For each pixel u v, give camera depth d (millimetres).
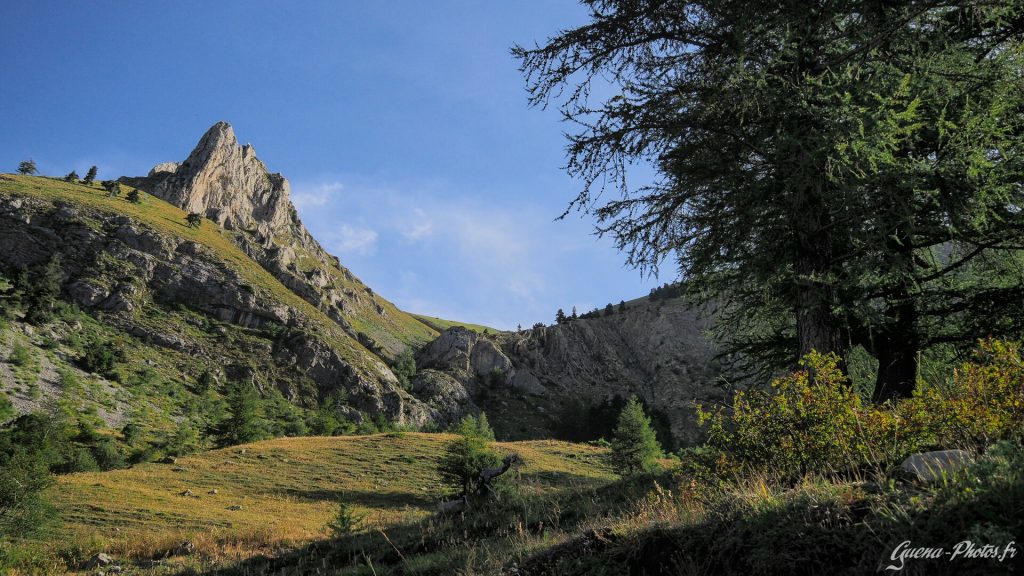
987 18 7578
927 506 2977
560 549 4922
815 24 7996
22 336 89250
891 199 7184
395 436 55875
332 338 138625
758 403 5926
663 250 9148
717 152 8570
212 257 144000
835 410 5328
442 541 9352
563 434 125250
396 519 15430
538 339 168875
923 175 7238
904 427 4848
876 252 7391
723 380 7527
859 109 7176
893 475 3793
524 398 145500
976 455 3582
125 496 30562
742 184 8352
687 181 8750
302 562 11125
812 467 5035
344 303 183875
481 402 142500
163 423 81750
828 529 3230
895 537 2861
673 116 8500
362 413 116562
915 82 7828
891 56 8344
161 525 25453
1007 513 2598
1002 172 7367
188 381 103188
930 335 10406
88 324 106875
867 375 11984
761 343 11516
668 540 4090
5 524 21781
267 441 53125
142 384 92312
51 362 85500
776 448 5422
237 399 74500
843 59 8188
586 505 8766
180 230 158500
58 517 24953
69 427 60031
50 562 18812
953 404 4684
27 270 113312
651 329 172125
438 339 162625
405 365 144875
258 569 11641
